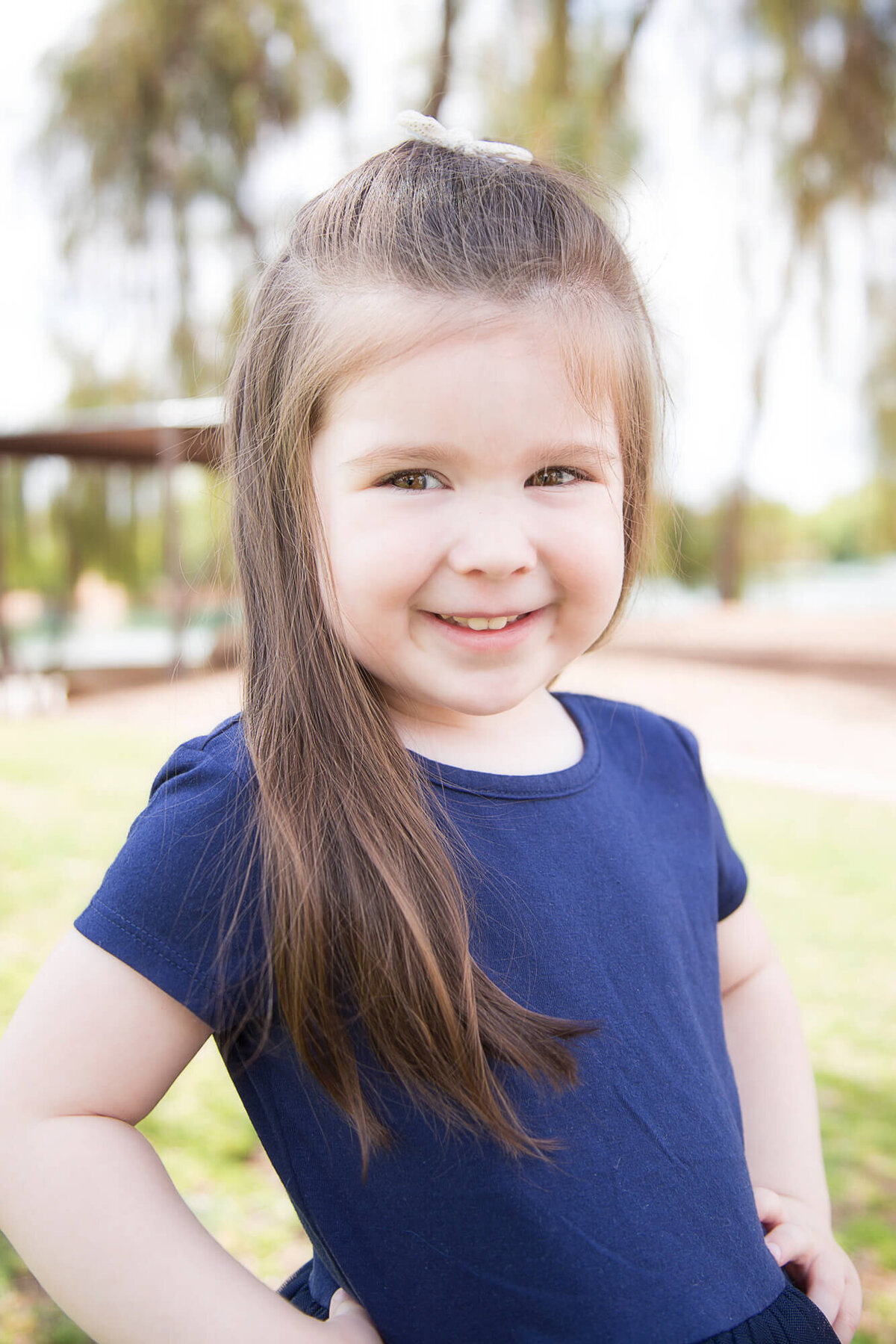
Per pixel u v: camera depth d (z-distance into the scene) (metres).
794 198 11.13
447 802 0.85
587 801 0.93
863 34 10.35
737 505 16.31
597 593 0.84
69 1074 0.75
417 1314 0.79
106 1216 0.73
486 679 0.81
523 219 0.83
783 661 10.79
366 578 0.79
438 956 0.77
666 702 8.48
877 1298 1.97
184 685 9.20
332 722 0.83
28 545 12.88
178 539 9.34
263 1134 0.84
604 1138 0.80
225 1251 0.77
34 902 3.79
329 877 0.77
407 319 0.77
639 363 0.94
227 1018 0.79
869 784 6.04
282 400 0.85
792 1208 0.99
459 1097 0.76
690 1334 0.79
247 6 10.78
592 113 9.59
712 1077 0.89
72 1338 1.80
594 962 0.85
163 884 0.77
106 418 11.47
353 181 0.90
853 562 30.12
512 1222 0.78
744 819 5.31
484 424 0.77
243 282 1.56
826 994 3.28
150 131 11.12
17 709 8.77
